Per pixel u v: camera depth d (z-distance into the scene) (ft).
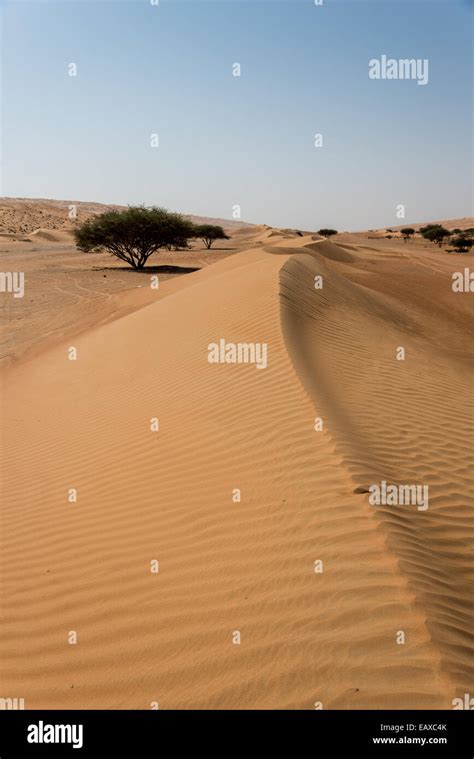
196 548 16.97
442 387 35.29
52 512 21.57
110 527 19.44
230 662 12.26
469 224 488.02
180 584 15.46
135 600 15.23
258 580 14.78
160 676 12.39
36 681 13.05
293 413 24.53
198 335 39.83
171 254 187.73
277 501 18.33
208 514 18.62
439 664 11.28
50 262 154.61
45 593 16.37
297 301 45.44
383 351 41.52
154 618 14.32
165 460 23.62
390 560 14.66
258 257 87.56
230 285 51.80
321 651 11.95
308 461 20.40
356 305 57.31
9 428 34.12
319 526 16.55
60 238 285.84
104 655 13.47
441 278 115.34
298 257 65.36
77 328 67.31
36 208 478.18
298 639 12.42
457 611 13.24
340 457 20.31
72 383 41.01
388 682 11.01
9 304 85.46
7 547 19.40
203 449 23.53
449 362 47.85
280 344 33.68
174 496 20.45
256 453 21.89
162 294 79.71
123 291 94.89
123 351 44.11
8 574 17.63
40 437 31.37
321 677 11.36
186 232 141.28
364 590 13.61
